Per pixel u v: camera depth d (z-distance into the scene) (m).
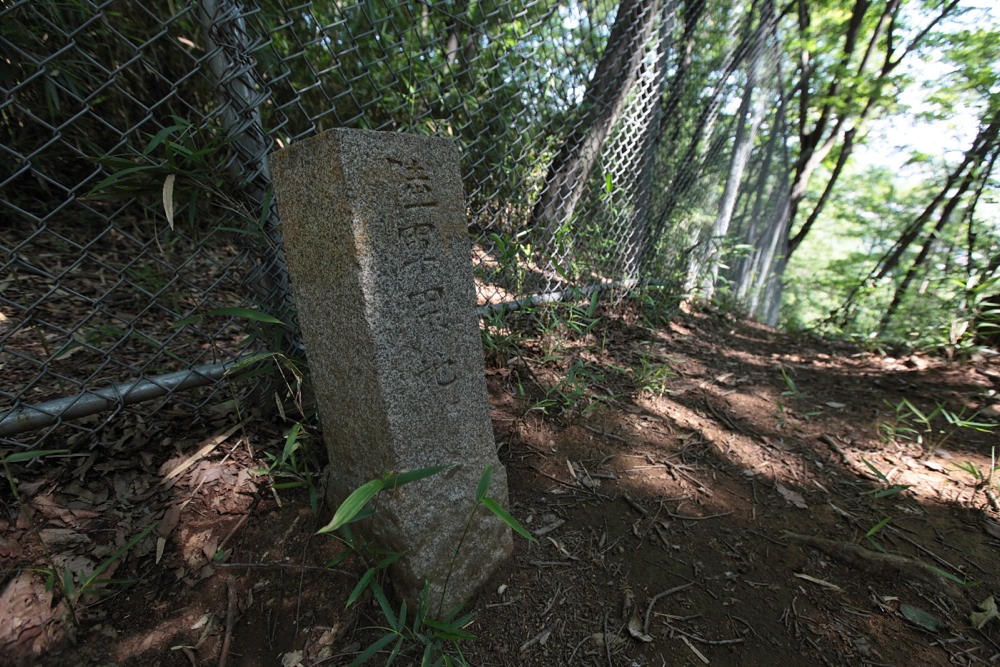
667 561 1.31
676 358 2.63
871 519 1.51
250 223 1.23
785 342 3.56
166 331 1.87
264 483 1.29
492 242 2.21
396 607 1.09
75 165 2.04
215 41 1.11
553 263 2.38
